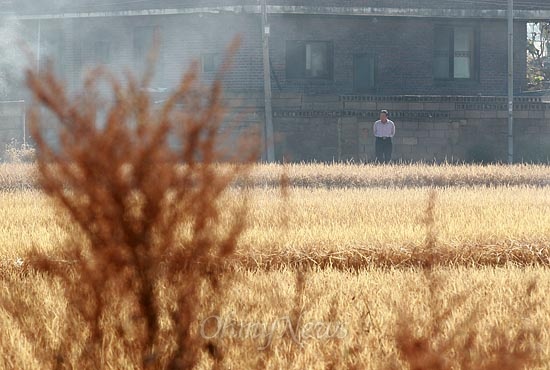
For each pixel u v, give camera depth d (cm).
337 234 3684
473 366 1881
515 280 2950
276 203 5003
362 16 11388
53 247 3241
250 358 1992
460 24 11869
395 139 11231
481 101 11362
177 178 1738
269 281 2811
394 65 11669
